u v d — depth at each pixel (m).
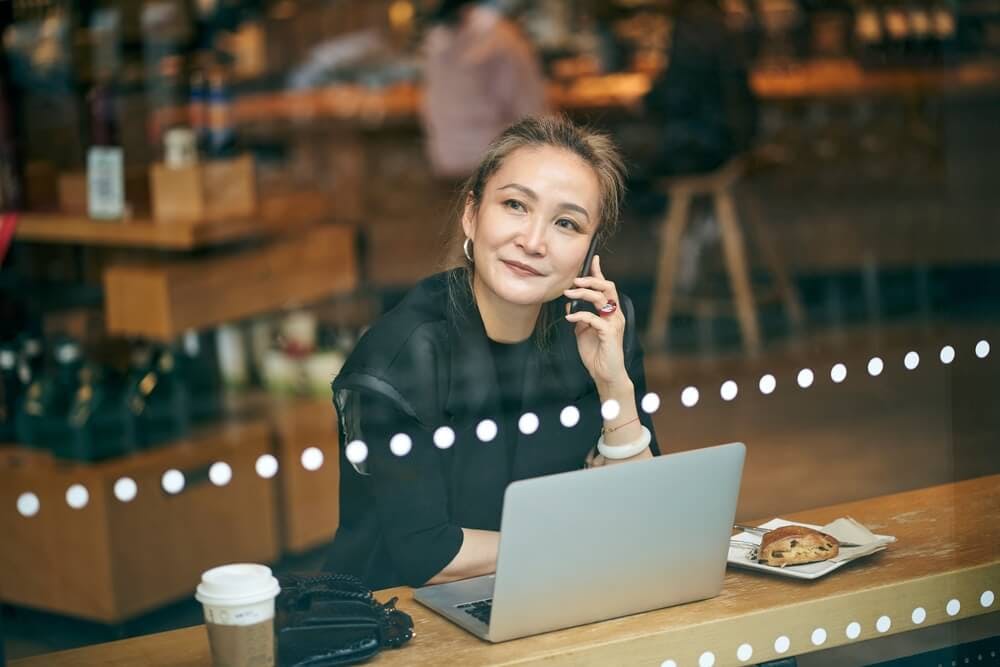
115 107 3.46
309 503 2.94
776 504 2.06
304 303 3.70
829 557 1.68
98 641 1.91
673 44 4.95
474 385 1.71
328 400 3.35
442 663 1.42
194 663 1.47
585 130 1.78
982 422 2.03
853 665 1.96
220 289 3.38
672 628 1.50
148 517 2.53
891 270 4.86
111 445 2.63
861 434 2.23
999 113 2.05
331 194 4.77
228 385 3.35
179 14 3.74
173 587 2.53
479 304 1.73
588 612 1.51
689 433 2.13
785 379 2.42
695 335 4.45
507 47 4.90
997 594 1.72
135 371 3.01
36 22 3.42
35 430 2.62
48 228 3.23
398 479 1.68
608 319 1.72
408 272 4.75
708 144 4.92
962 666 1.99
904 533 1.80
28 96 3.36
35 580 2.15
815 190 5.36
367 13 6.40
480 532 1.69
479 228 1.73
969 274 2.09
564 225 1.71
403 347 1.70
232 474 2.78
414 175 5.54
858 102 5.50
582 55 6.21
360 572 1.68
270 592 1.38
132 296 3.24
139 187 3.49
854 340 4.16
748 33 5.79
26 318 2.99
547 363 1.73
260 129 5.52
